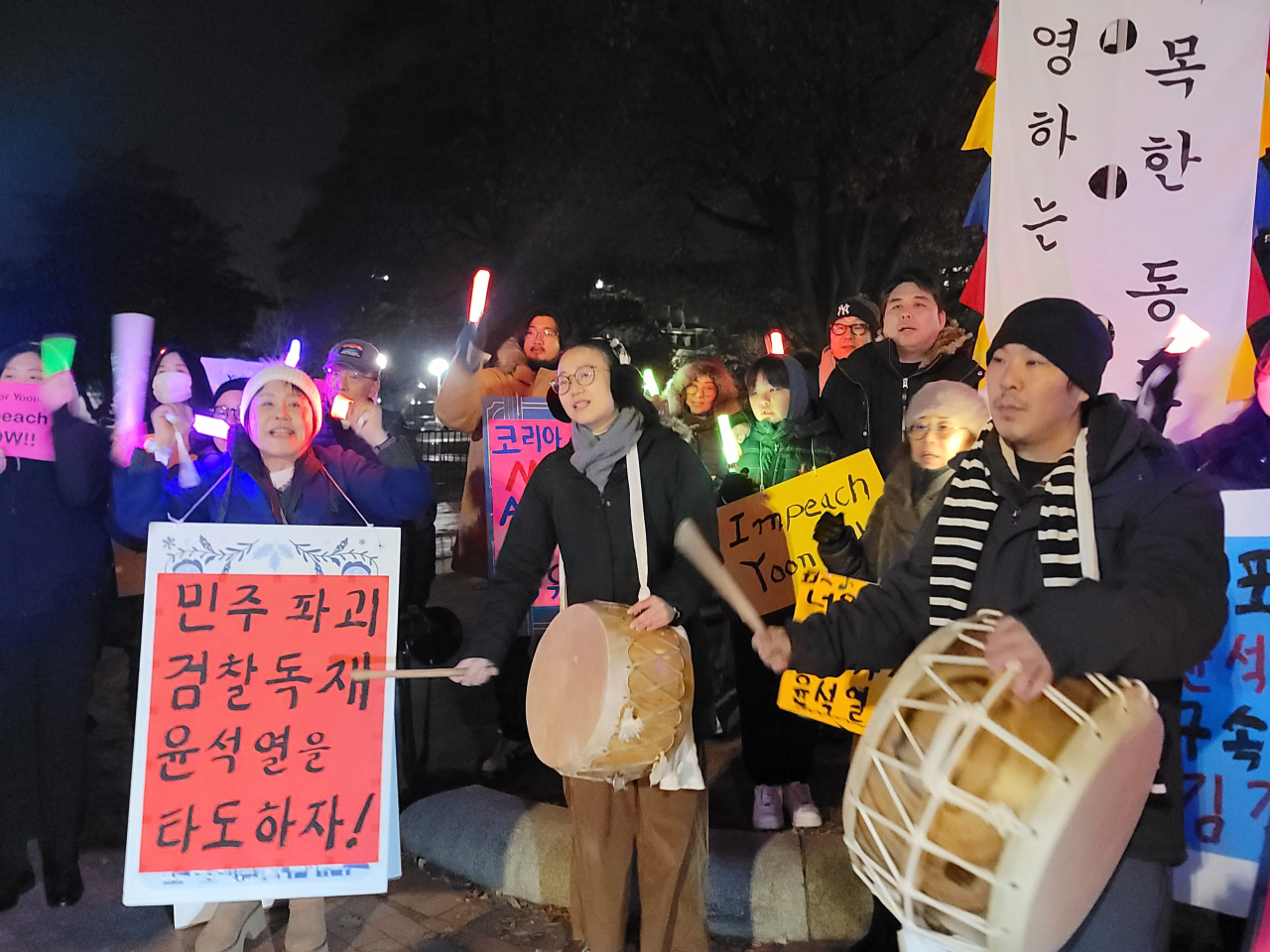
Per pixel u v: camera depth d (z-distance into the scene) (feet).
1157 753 5.46
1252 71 10.11
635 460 9.13
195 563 9.09
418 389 73.61
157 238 73.10
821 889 10.75
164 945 10.68
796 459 13.69
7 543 11.31
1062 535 6.09
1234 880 8.62
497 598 9.48
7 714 11.56
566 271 62.28
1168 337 10.52
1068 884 4.96
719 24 44.39
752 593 12.21
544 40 47.85
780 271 59.88
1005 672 5.16
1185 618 5.35
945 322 12.84
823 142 45.73
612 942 8.96
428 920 11.27
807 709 10.47
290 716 9.19
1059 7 10.73
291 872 9.06
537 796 14.93
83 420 11.72
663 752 8.13
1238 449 10.28
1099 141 10.66
